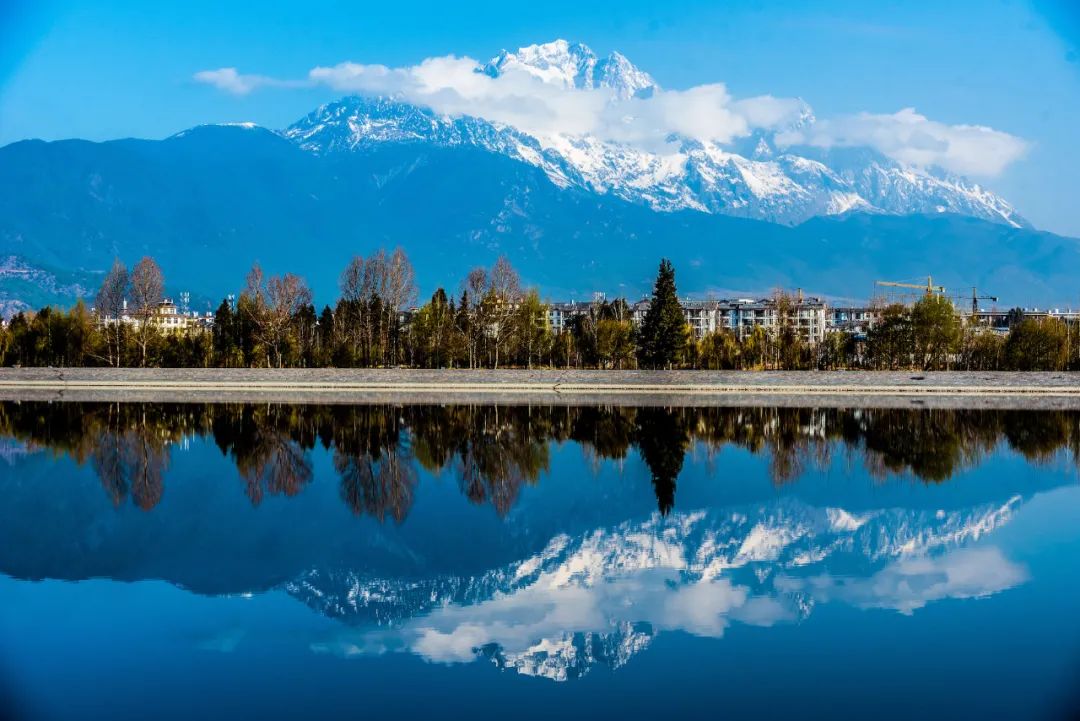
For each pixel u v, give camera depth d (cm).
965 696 3059
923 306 15312
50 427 9431
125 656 3409
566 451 8081
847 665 3306
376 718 2927
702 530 5269
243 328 15562
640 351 15562
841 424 10119
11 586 4231
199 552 4781
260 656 3412
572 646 3491
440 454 7850
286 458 7606
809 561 4638
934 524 5434
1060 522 5488
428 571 4469
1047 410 11762
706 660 3353
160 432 9112
